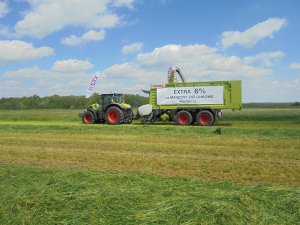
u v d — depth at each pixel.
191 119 20.86
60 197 6.04
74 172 7.96
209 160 10.18
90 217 5.33
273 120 24.75
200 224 4.95
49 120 28.69
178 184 7.02
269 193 6.23
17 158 10.90
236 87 20.17
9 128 19.52
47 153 11.58
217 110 21.33
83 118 23.27
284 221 5.14
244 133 15.92
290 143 12.98
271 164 9.55
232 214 5.17
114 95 22.69
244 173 8.63
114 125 20.78
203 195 6.00
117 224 5.12
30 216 5.39
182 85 21.30
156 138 14.88
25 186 6.75
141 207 5.65
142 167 9.42
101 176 7.59
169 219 5.14
